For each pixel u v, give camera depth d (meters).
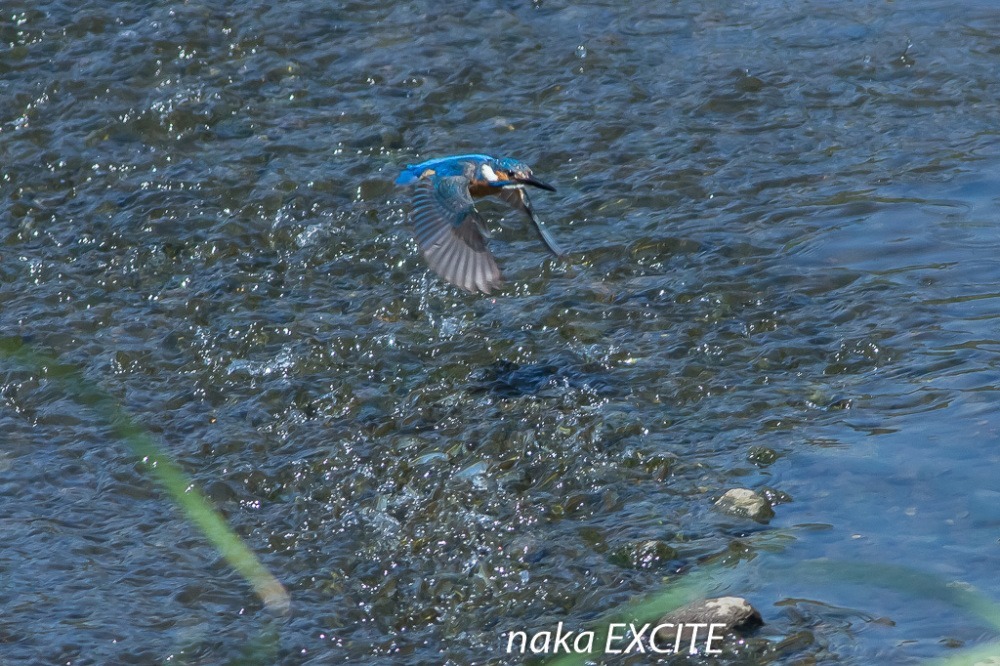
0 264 14.34
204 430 11.74
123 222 14.88
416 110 16.73
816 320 12.52
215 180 15.47
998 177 14.61
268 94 17.12
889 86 16.69
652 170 15.30
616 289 13.34
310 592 9.74
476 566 9.84
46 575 9.93
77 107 16.89
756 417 11.23
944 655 8.25
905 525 9.60
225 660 9.07
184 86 17.19
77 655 9.07
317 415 11.84
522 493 10.59
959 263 13.14
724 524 9.91
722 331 12.52
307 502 10.75
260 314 13.27
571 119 16.41
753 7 18.64
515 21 18.50
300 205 14.97
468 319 13.04
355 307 13.33
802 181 14.95
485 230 9.90
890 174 14.90
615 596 9.33
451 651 9.05
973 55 17.14
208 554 10.21
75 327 13.25
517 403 11.69
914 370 11.57
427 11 18.72
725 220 14.32
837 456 10.52
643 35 18.09
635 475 10.66
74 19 18.53
